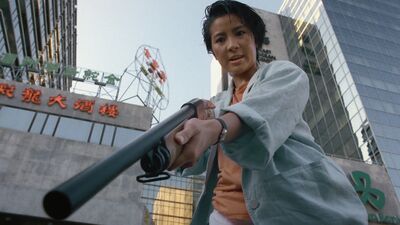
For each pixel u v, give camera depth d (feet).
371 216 67.92
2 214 44.04
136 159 2.30
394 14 140.56
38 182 48.32
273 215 4.44
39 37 118.21
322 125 116.57
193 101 3.85
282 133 4.16
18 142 51.83
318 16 131.34
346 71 109.50
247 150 3.92
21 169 49.14
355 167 76.59
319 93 122.52
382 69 114.11
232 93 6.44
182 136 2.88
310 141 5.10
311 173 4.60
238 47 5.69
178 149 2.91
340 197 4.61
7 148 50.78
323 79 121.39
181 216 60.54
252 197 4.63
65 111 58.03
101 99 61.16
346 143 101.86
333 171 4.83
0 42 86.74
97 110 59.57
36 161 50.47
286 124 4.26
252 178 4.70
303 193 4.41
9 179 47.73
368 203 70.90
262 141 3.83
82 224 46.21
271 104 4.21
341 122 106.83
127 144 2.33
